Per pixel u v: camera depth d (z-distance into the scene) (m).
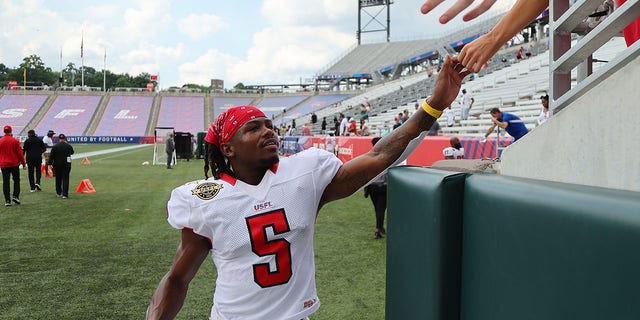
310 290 1.65
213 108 54.06
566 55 1.35
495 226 1.12
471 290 1.23
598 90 1.13
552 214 0.92
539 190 0.99
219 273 1.65
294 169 1.65
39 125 47.44
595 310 0.81
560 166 1.29
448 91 1.66
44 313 3.65
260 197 1.58
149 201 9.57
